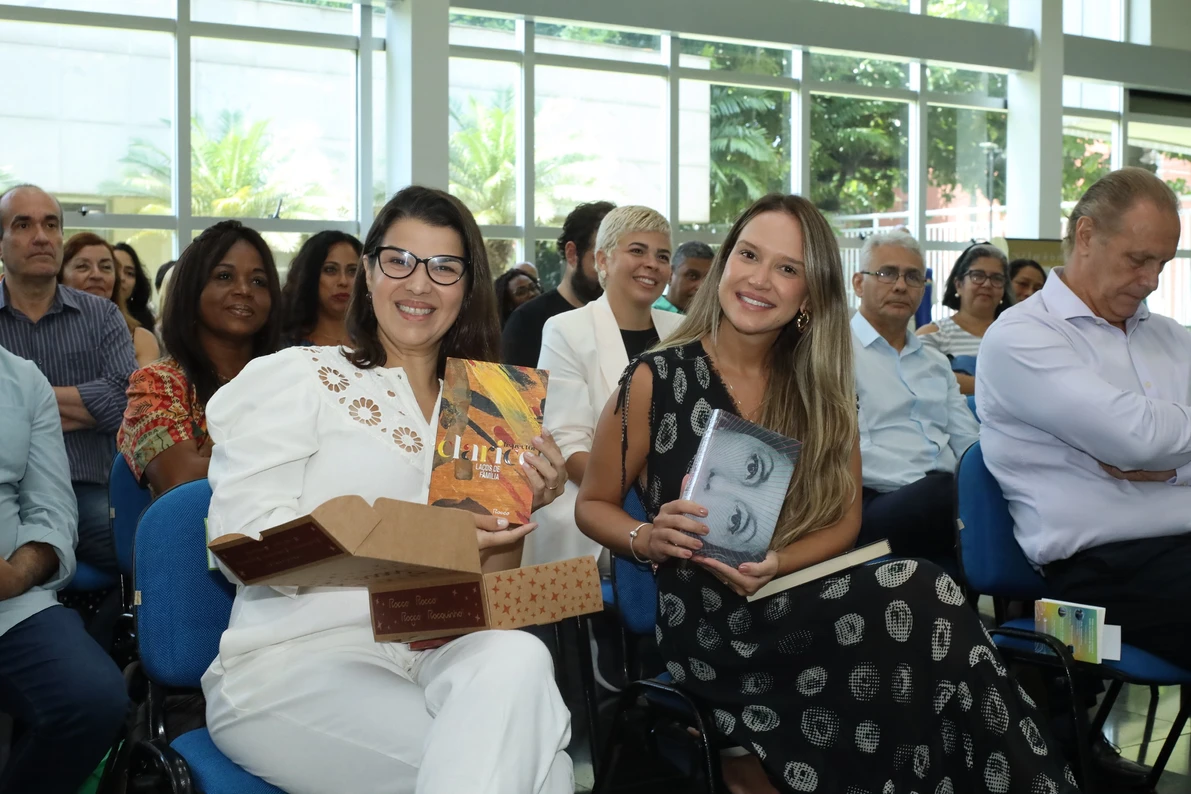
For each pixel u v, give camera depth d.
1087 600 2.46
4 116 7.20
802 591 1.94
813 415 2.10
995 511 2.62
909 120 10.80
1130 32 12.32
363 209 8.48
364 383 1.83
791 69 10.16
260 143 8.08
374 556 1.37
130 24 7.50
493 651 1.54
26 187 3.39
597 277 3.98
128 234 7.63
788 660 1.92
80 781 2.02
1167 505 2.47
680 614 2.03
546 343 3.20
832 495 2.07
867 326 3.63
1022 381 2.55
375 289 1.86
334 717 1.60
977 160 11.23
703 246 5.25
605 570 2.89
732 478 1.87
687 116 9.66
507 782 1.43
